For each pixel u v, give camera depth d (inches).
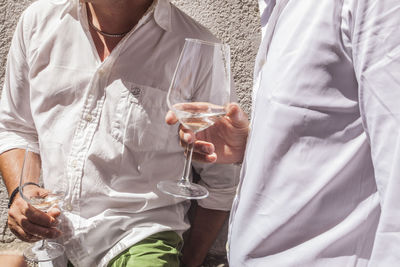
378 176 27.5
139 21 61.4
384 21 27.1
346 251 32.5
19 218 59.3
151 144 62.4
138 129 61.8
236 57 75.0
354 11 30.2
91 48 63.0
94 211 61.9
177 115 42.9
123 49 62.0
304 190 33.5
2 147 67.4
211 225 72.4
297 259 34.0
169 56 63.4
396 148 25.8
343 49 31.5
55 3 65.2
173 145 63.7
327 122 32.6
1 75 83.0
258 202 35.8
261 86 36.7
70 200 61.5
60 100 63.1
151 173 62.9
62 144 60.6
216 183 69.1
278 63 34.7
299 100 33.1
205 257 79.4
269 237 35.2
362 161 32.1
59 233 57.4
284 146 34.1
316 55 32.4
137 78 62.3
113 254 60.1
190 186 49.0
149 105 62.2
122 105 61.7
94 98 62.1
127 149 61.7
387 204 26.3
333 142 32.7
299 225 34.0
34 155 57.9
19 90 67.8
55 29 64.0
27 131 69.7
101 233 61.4
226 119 48.9
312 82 32.6
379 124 27.2
